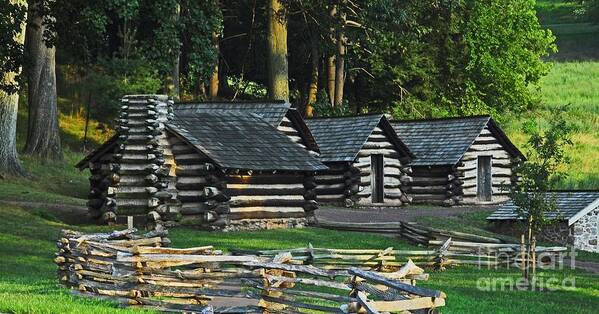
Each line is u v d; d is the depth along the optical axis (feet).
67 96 281.13
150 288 91.35
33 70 230.89
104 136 267.80
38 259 135.64
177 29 206.59
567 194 196.65
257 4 313.53
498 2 335.47
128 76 257.55
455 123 254.68
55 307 82.84
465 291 125.80
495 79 335.88
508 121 350.02
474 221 210.59
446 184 247.09
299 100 338.13
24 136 256.11
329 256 127.65
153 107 175.73
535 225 152.25
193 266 94.84
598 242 192.44
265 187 181.98
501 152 254.06
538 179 149.48
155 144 173.27
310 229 182.19
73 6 174.09
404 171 240.53
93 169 176.24
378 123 236.22
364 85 337.72
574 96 410.11
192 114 188.34
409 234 173.17
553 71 458.09
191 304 88.99
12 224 160.45
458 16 326.85
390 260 129.90
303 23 306.14
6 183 203.00
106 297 93.20
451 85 335.06
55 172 223.30
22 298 87.71
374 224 181.47
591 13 541.75
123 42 268.82
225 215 174.29
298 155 188.96
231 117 193.16
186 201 175.52
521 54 344.28
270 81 274.77
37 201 188.65
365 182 233.55
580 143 325.62
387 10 276.82
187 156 176.35
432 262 150.41
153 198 171.73
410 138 255.29
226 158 175.73
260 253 127.34
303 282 82.33
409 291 72.33
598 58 485.56
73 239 99.76
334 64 327.88
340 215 208.23
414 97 325.21
